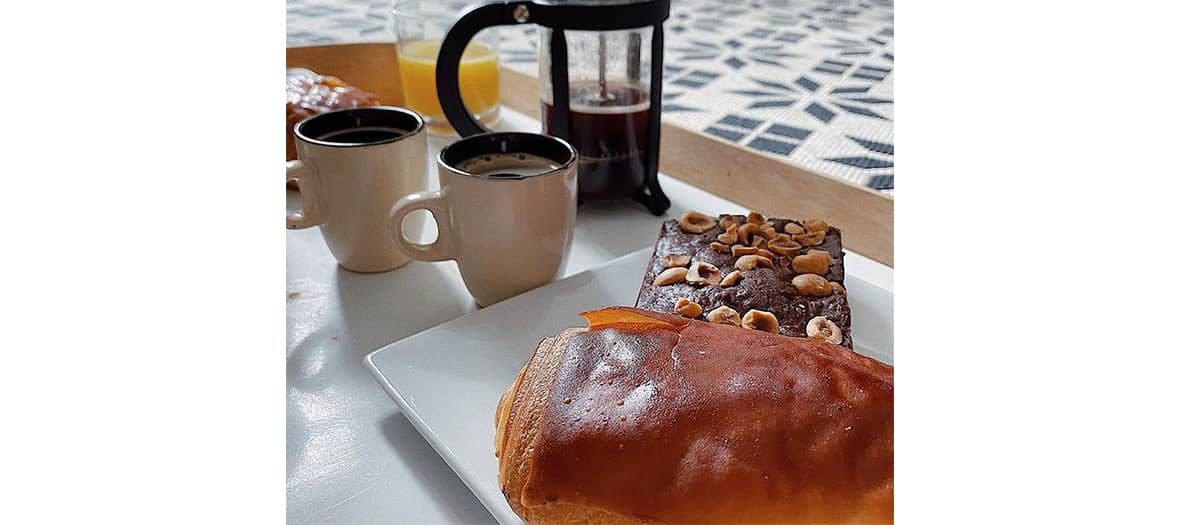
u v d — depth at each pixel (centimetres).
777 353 21
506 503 24
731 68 65
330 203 37
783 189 44
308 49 57
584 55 43
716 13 81
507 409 23
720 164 47
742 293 30
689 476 19
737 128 51
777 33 73
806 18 77
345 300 37
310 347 34
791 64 65
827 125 51
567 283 35
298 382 32
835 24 74
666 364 21
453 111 44
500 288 36
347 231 38
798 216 43
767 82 61
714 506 19
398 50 56
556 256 36
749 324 28
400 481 27
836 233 35
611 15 41
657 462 19
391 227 35
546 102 45
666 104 57
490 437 27
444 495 26
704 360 21
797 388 20
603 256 41
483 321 33
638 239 43
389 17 59
